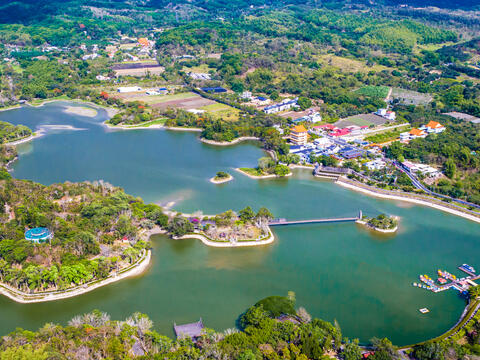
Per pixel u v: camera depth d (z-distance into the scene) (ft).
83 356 606.55
